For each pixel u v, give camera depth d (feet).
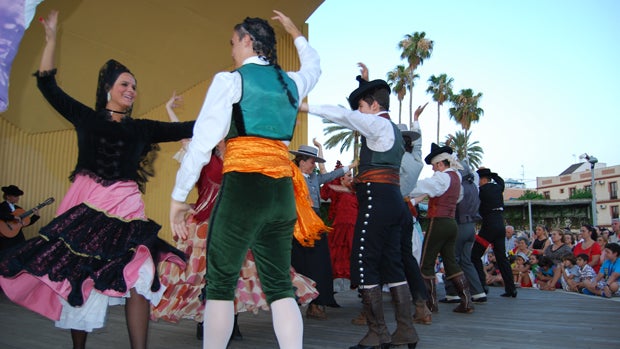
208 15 25.48
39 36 23.50
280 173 6.23
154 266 7.53
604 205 162.81
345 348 10.14
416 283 12.28
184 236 6.32
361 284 9.66
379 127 9.67
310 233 7.27
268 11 26.30
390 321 14.03
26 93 25.17
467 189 18.16
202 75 28.89
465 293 15.67
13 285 7.11
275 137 6.35
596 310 16.58
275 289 6.34
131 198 7.83
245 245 6.12
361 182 10.02
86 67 25.58
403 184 14.15
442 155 15.98
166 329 12.57
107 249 7.23
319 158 16.01
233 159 6.13
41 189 26.68
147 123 8.27
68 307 7.43
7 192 23.70
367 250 9.70
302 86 7.09
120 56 26.21
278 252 6.40
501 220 21.04
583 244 27.96
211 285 6.16
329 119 9.53
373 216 9.70
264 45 6.77
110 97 8.02
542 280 27.12
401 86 131.75
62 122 27.32
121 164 7.77
